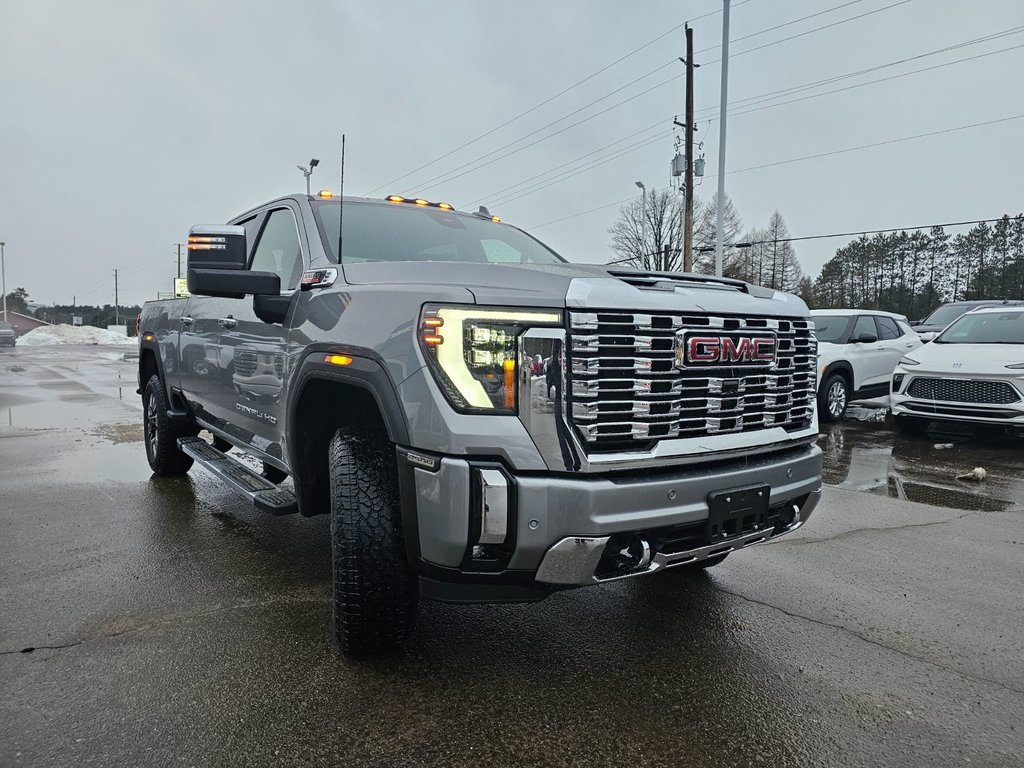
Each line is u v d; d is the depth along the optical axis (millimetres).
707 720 2438
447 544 2330
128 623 3117
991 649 3014
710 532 2574
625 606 3422
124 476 6152
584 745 2279
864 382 10781
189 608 3287
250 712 2416
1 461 6852
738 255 53188
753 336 2799
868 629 3195
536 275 2461
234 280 3197
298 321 3256
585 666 2805
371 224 3855
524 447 2291
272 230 4258
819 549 4375
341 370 2773
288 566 3871
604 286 2406
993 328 8852
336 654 2844
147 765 2119
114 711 2404
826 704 2553
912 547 4434
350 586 2625
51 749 2186
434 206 4457
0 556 4004
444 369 2342
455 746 2258
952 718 2477
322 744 2246
